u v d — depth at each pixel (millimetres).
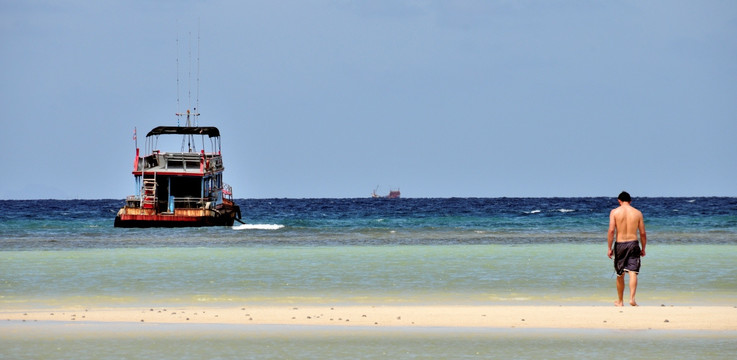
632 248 76625
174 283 100625
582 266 121250
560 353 56844
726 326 66062
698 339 61094
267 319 71375
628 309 74812
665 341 60438
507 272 112875
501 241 191000
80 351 57906
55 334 64312
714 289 92750
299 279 104938
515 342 60656
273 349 58594
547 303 82562
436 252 151375
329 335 63750
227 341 61406
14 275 109625
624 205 77750
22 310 77938
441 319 70625
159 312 75750
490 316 71812
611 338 61750
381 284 99562
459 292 91750
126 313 75188
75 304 82562
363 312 74938
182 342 61125
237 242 189000
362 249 161750
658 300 83750
